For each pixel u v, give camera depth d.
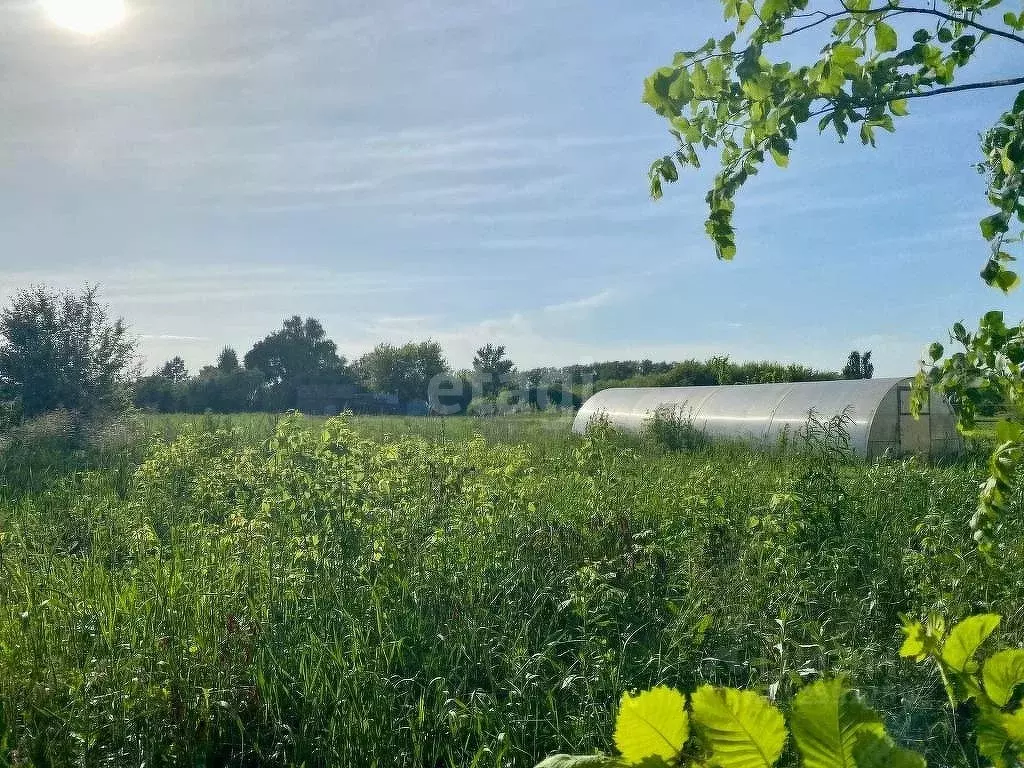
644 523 8.69
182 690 4.83
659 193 3.92
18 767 4.25
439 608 6.38
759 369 39.16
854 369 43.41
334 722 4.70
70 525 9.20
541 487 10.16
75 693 4.61
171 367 57.88
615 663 5.59
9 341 20.69
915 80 3.60
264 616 5.85
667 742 1.16
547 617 6.54
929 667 5.03
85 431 19.00
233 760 4.67
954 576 6.16
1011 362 3.60
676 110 3.64
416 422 28.88
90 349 21.22
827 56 3.31
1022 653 1.30
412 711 5.01
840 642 5.60
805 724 1.11
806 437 11.95
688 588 6.73
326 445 9.36
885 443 18.34
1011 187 3.23
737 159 3.73
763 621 6.00
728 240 3.87
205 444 13.63
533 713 5.10
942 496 9.35
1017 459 3.27
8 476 12.72
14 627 5.25
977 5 3.59
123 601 5.84
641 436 21.44
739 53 3.48
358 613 6.19
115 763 4.35
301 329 75.12
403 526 7.66
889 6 3.39
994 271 3.49
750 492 10.31
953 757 4.35
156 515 9.56
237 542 7.22
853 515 8.16
